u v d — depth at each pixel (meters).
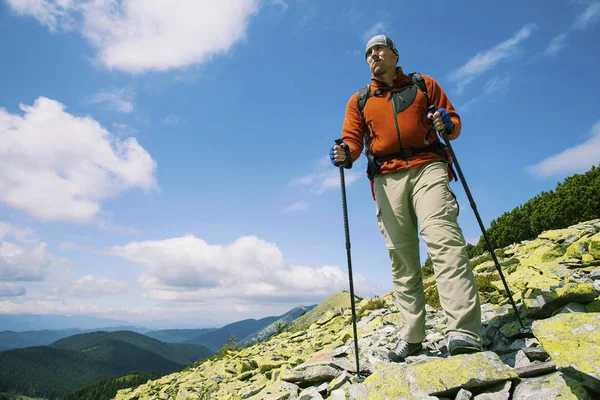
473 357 2.76
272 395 4.45
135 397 10.41
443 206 3.24
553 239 7.95
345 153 3.56
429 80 3.64
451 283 3.00
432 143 3.53
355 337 3.63
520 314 3.93
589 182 11.66
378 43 3.66
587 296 3.48
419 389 2.66
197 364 12.79
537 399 2.31
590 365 2.12
